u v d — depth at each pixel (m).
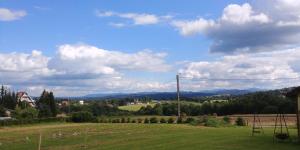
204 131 50.19
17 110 113.88
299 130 35.22
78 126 74.12
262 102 92.31
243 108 95.56
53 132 58.94
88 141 42.41
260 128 49.25
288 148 31.27
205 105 102.94
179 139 40.19
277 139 37.22
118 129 60.56
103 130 59.34
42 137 50.00
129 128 62.16
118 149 33.97
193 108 104.69
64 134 53.75
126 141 40.56
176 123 76.25
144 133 50.38
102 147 36.09
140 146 35.47
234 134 44.00
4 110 122.69
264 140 36.97
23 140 46.88
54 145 39.66
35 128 72.62
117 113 119.00
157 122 81.38
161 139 40.91
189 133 47.59
